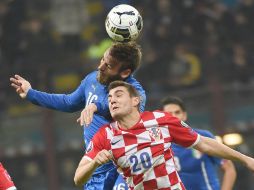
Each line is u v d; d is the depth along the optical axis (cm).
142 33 4791
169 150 2003
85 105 2208
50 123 4612
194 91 4606
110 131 1995
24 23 4881
